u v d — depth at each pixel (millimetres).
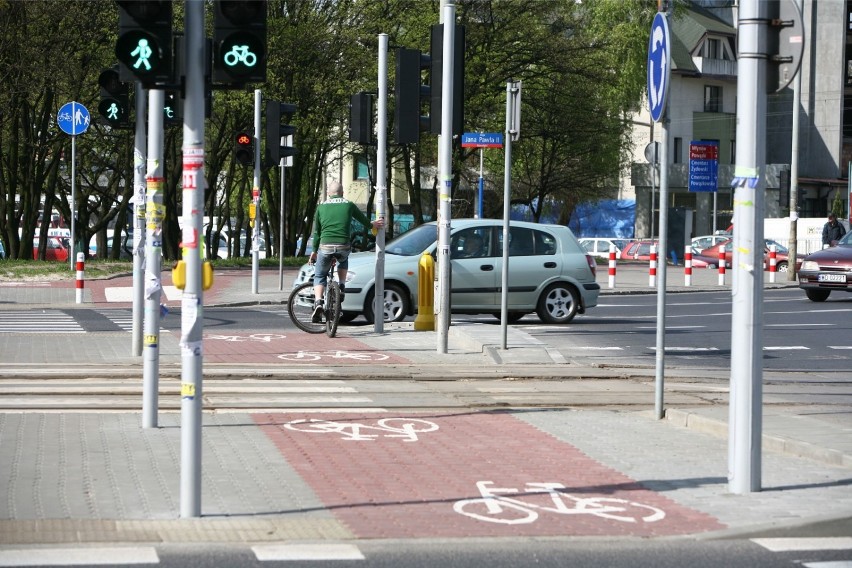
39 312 25000
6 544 6910
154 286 10938
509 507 8188
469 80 56000
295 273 42875
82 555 6688
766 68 8586
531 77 57969
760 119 8594
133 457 9625
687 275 38562
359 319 24141
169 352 16969
